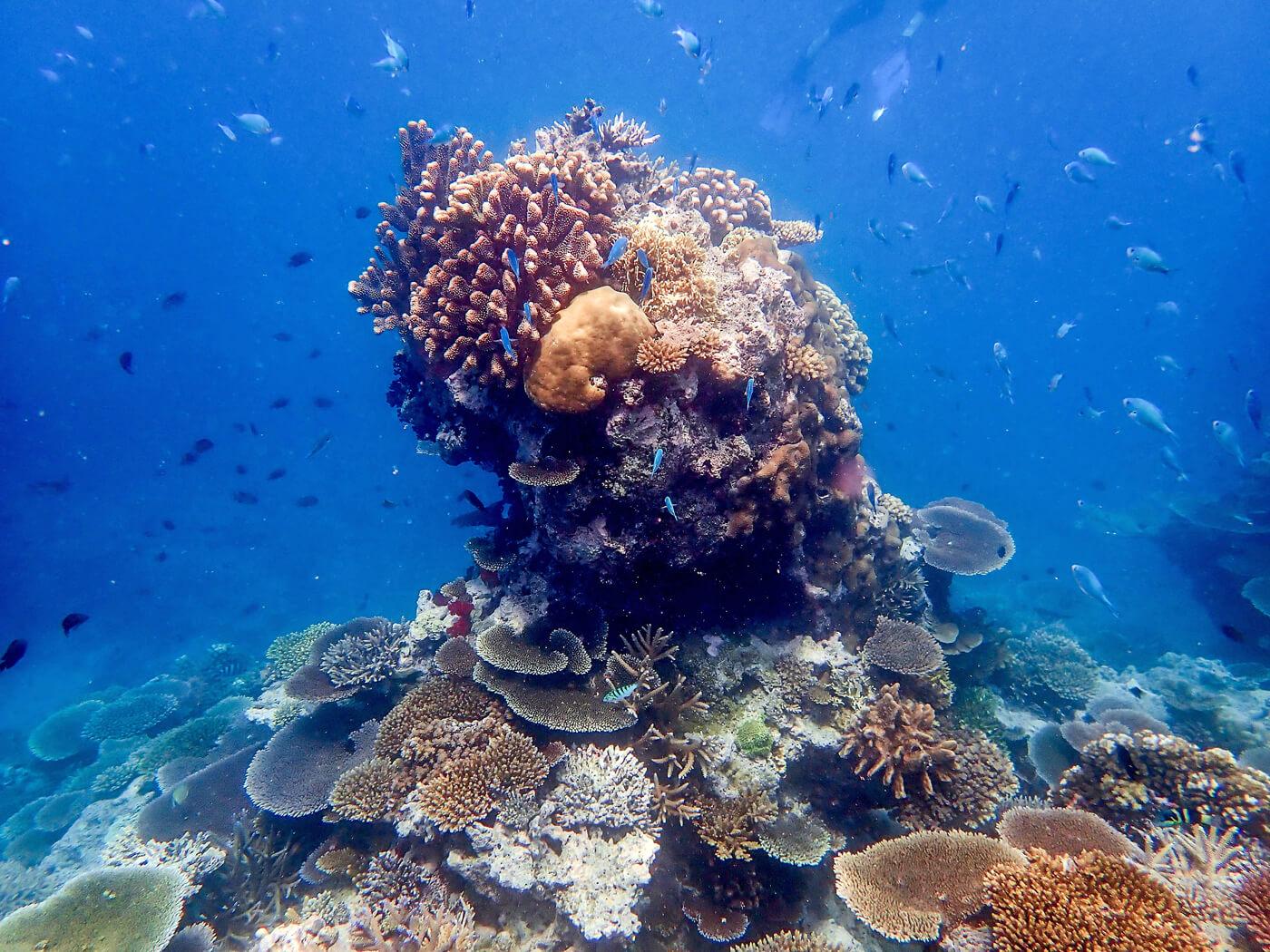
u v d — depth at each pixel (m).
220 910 1.67
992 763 1.70
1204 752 1.43
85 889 1.52
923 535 2.53
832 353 2.29
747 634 1.74
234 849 1.73
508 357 1.44
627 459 1.43
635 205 2.07
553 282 1.45
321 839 1.79
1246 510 4.43
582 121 2.37
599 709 1.51
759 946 1.36
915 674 1.81
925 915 1.17
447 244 1.56
